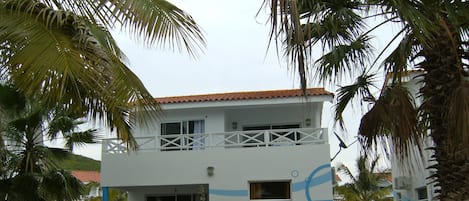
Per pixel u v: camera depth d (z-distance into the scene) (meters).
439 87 7.76
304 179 18.28
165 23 7.42
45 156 15.55
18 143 15.25
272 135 22.00
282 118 22.62
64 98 7.23
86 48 6.81
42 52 6.42
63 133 16.50
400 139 8.09
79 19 7.05
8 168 14.96
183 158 19.08
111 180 19.20
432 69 7.87
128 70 7.66
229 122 22.84
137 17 7.21
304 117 22.33
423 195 20.48
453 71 7.72
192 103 20.92
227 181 18.67
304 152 18.48
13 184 14.04
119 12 7.18
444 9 7.54
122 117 8.45
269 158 18.62
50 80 6.38
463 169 7.43
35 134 15.37
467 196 7.38
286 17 4.45
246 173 18.62
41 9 6.97
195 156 19.02
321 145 18.47
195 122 21.78
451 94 7.38
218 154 18.92
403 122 8.07
